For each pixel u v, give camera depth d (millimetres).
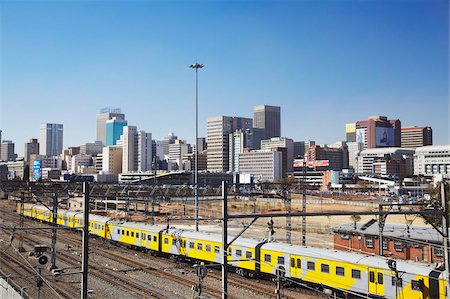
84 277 22656
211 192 55750
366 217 92938
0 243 59906
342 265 33938
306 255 36312
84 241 22844
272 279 37969
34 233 69125
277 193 51719
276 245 39250
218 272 42906
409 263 31797
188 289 35750
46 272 42312
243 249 41000
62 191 43906
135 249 56656
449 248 25438
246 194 49312
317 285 35719
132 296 33938
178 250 48188
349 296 33594
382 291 31688
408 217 87750
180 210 102500
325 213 24359
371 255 35219
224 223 23031
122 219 63000
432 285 29406
